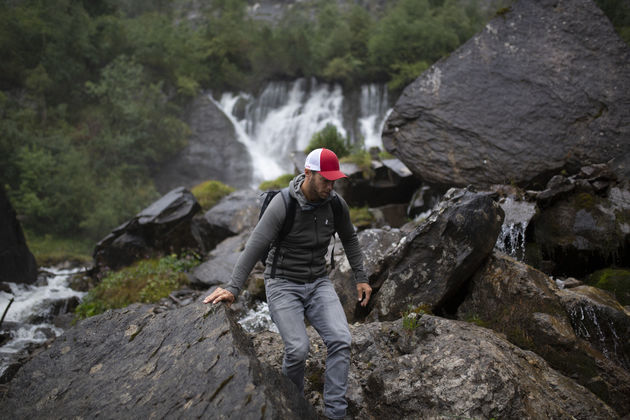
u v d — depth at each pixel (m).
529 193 5.59
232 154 28.83
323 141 11.09
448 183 6.90
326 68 30.98
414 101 7.39
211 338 2.48
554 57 6.89
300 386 2.50
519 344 3.46
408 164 7.29
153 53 30.80
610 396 3.07
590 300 3.59
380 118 28.84
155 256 8.50
